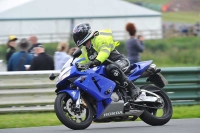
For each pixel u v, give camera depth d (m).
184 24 172.62
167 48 97.75
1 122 29.17
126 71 26.44
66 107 24.09
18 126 28.09
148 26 113.44
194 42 102.75
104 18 104.44
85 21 104.12
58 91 25.36
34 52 40.06
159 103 26.48
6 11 101.75
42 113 34.03
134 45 39.03
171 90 35.41
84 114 24.55
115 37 105.50
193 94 35.78
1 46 92.69
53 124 28.78
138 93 26.03
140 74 26.64
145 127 25.72
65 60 37.69
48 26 102.81
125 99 25.83
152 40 108.44
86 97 25.36
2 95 33.59
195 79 35.62
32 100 34.00
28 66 38.62
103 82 25.22
